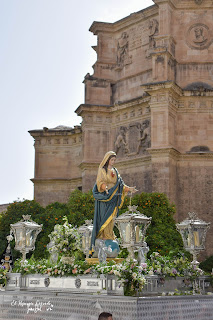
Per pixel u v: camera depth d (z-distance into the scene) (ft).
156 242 106.52
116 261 53.01
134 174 139.54
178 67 138.41
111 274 44.55
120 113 147.23
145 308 40.93
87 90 152.56
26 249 58.44
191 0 139.33
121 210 111.96
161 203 115.03
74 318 45.60
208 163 132.26
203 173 131.85
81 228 64.28
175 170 131.54
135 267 44.24
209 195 130.72
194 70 137.90
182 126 134.82
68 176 178.50
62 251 51.60
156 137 128.67
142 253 51.90
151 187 133.69
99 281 46.01
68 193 176.55
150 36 145.28
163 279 47.47
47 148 180.96
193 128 134.41
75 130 175.01
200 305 46.65
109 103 153.58
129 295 42.91
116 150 147.02
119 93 152.87
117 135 147.64
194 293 49.42
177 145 134.21
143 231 51.11
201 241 53.42
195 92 133.80
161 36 135.13
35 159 181.16
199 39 138.72
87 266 48.98
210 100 134.62
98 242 54.80
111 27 156.46
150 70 143.95
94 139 149.28
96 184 56.13
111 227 55.77
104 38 156.46
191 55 138.62
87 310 44.37
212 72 137.80
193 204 130.82
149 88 129.70
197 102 134.82
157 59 133.08
